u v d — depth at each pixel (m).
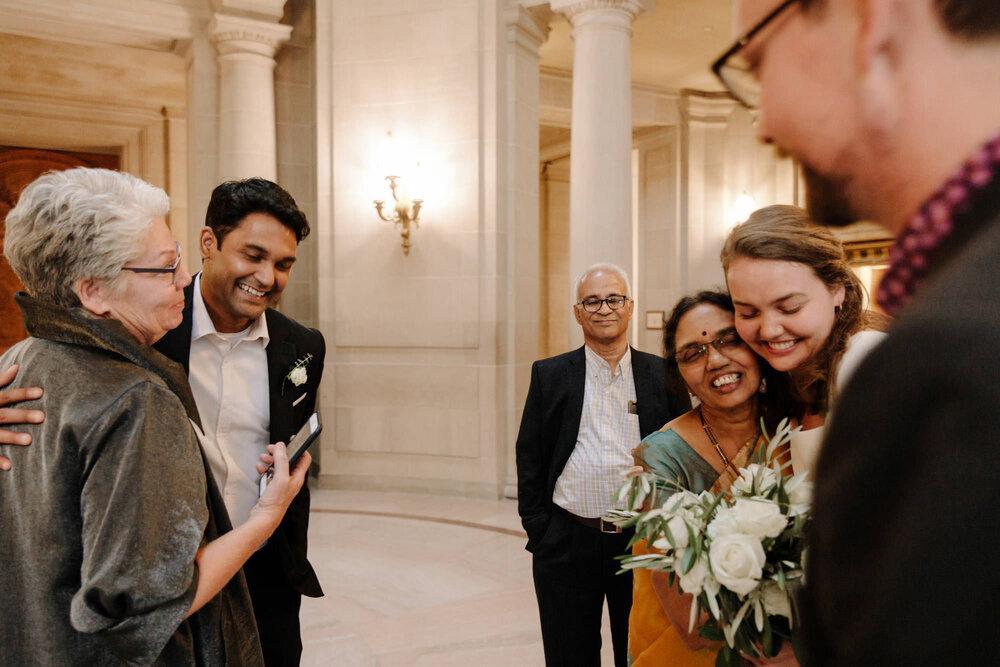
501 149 6.25
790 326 0.93
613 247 5.85
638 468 1.36
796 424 1.25
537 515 2.50
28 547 1.10
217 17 6.39
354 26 6.50
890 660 0.25
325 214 6.64
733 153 9.15
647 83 8.89
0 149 8.97
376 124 6.47
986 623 0.23
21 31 6.44
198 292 1.95
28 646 1.11
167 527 1.09
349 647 3.47
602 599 2.42
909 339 0.25
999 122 0.24
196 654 1.26
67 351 1.18
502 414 6.31
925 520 0.24
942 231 0.25
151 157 9.27
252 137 6.62
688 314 1.39
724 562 0.90
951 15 0.24
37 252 1.17
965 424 0.23
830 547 0.28
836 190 0.26
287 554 1.94
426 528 5.40
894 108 0.25
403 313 6.48
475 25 6.21
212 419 1.95
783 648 0.98
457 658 3.35
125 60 9.01
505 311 6.35
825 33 0.25
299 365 2.05
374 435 6.59
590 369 2.55
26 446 1.14
